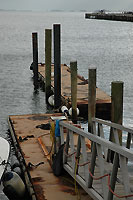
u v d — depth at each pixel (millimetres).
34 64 19875
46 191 6852
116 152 4836
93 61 32375
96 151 5738
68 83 18484
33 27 86938
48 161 8406
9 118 12773
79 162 7176
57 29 13953
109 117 14273
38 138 10195
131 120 14094
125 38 61531
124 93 18953
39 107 16406
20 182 7543
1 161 8242
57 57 14289
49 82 16812
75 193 6773
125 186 4707
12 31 73250
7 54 37656
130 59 33875
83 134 6109
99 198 5547
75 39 57656
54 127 8055
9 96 18469
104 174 5406
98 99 14523
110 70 27141
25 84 21734
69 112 13500
